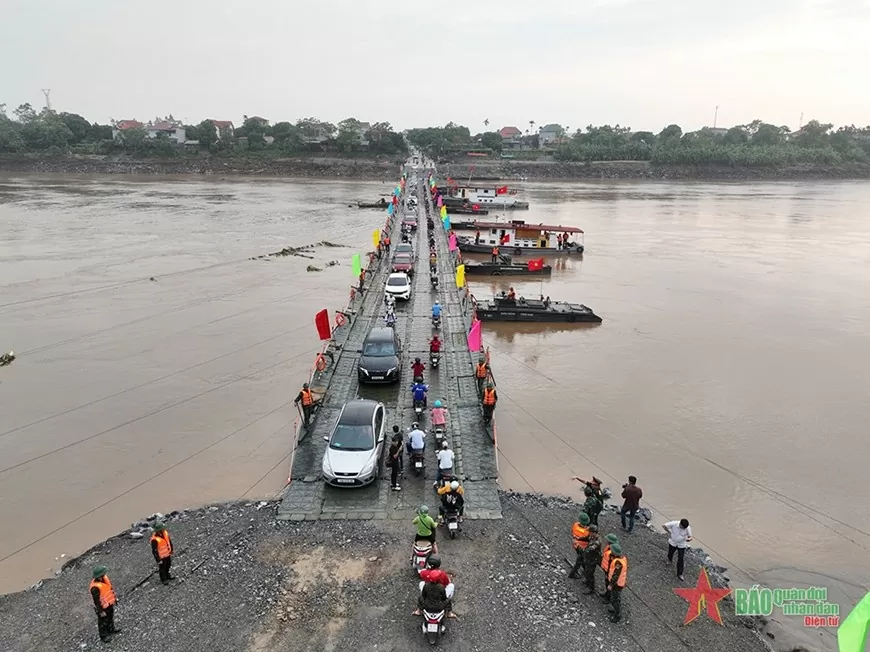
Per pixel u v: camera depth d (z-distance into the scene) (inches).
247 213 3270.2
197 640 446.3
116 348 1162.0
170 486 706.2
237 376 1036.5
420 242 2301.9
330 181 5693.9
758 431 896.9
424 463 713.6
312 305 1487.5
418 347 1125.7
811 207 4180.6
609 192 5147.6
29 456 770.8
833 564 613.0
